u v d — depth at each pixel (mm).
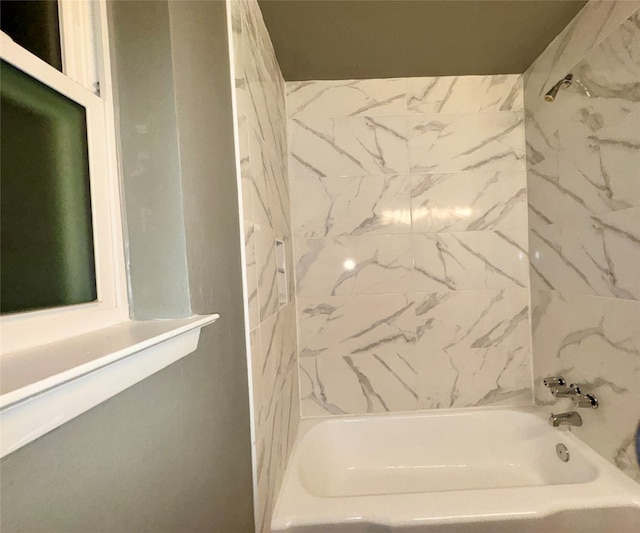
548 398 2018
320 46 1829
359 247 2172
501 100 2158
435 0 1545
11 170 545
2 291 521
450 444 2135
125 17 774
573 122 1701
